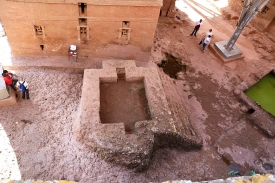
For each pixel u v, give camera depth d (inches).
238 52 514.6
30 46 394.3
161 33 538.0
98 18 366.6
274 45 570.3
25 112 343.6
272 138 401.1
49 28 371.9
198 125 399.9
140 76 387.9
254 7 423.5
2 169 288.4
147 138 314.5
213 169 349.1
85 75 371.6
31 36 379.2
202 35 561.9
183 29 565.9
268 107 456.8
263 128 403.5
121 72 396.8
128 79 390.0
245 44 559.8
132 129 339.0
